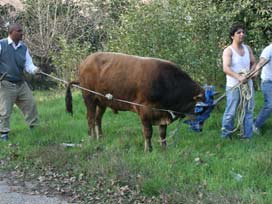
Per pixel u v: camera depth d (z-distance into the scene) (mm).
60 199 7539
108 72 9398
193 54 11938
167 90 8883
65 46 16812
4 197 7637
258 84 13070
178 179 7734
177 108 9039
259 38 13188
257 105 12078
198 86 9078
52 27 21438
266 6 13062
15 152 9672
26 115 11125
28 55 10898
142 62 9047
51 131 10938
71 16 21562
